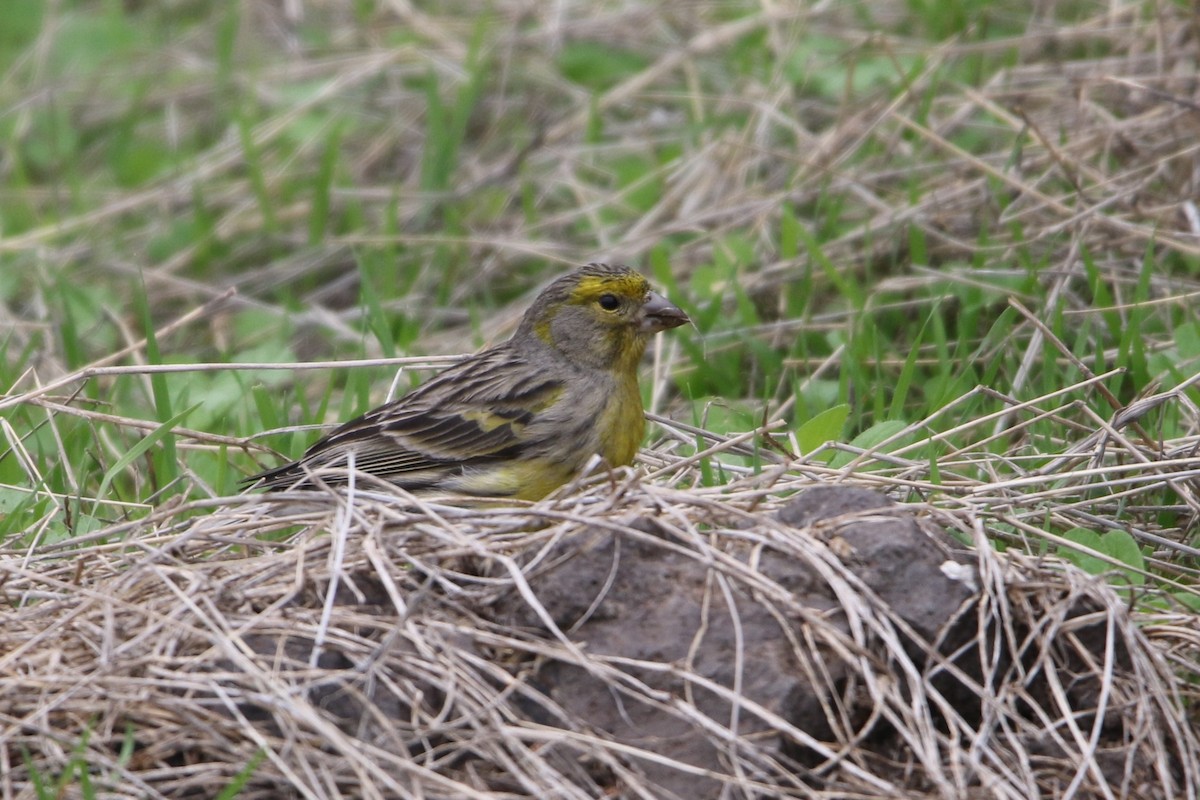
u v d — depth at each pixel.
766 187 16.22
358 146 19.34
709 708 7.72
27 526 10.75
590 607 8.14
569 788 7.43
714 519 8.71
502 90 19.17
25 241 17.66
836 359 13.09
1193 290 13.09
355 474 9.22
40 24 23.16
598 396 11.02
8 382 13.38
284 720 7.61
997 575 8.19
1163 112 14.77
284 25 22.19
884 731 7.80
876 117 15.95
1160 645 8.57
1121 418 10.54
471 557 8.52
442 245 16.58
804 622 7.93
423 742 7.61
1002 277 13.30
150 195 18.31
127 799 7.46
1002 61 17.25
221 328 16.22
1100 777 7.59
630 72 19.38
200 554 9.27
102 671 7.88
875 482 9.80
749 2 19.73
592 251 16.08
